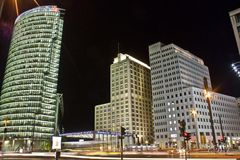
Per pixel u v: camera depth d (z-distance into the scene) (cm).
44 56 19462
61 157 4591
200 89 16600
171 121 16525
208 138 15175
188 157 4288
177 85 17100
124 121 19275
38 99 17950
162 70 18362
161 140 16688
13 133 16875
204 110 15925
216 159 3656
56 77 19662
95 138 15812
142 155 5138
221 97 17788
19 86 18500
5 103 18462
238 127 18362
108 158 4344
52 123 18125
